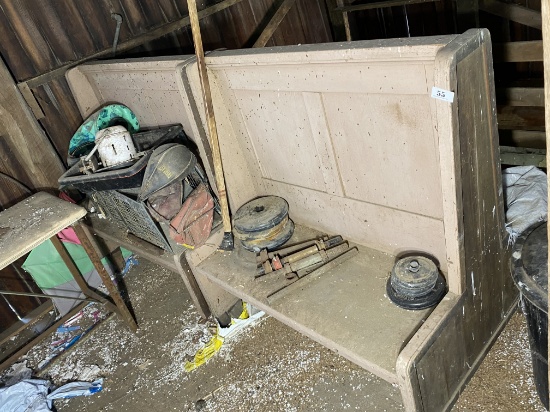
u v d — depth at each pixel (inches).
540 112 115.4
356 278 73.4
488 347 72.7
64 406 86.5
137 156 87.4
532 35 129.3
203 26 132.6
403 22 155.9
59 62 107.3
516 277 56.2
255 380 81.0
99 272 93.6
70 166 96.2
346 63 58.1
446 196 55.2
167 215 82.5
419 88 53.6
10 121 100.8
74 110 112.1
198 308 95.5
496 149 60.1
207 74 76.6
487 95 55.0
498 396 67.1
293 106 70.6
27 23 100.9
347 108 63.9
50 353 100.3
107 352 96.8
